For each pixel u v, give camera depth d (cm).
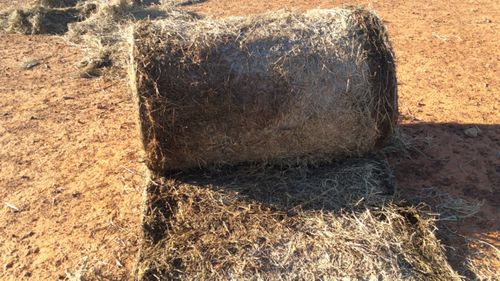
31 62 313
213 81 174
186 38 177
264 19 189
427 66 286
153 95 172
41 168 211
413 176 196
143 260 154
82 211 185
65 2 396
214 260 153
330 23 186
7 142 229
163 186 186
